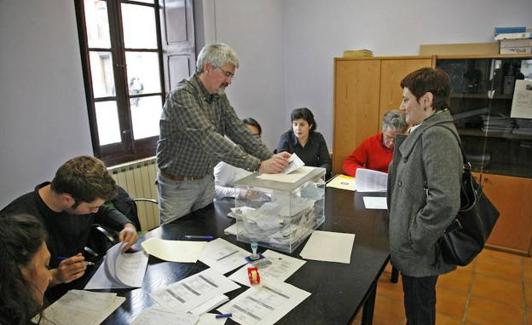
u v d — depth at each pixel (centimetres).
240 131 213
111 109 288
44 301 112
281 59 425
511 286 261
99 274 131
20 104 209
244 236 158
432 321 156
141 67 311
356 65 349
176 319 107
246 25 361
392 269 260
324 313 110
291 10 413
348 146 369
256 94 389
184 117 183
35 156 219
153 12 316
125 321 108
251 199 166
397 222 148
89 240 169
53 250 142
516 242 308
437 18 345
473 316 229
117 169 269
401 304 239
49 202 139
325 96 416
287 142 315
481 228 136
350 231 170
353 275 131
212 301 115
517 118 302
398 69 333
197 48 315
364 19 378
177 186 213
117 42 284
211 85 192
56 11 221
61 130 231
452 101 324
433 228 132
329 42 400
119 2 282
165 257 144
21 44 205
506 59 297
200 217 187
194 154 203
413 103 144
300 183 156
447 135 134
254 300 116
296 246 153
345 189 237
